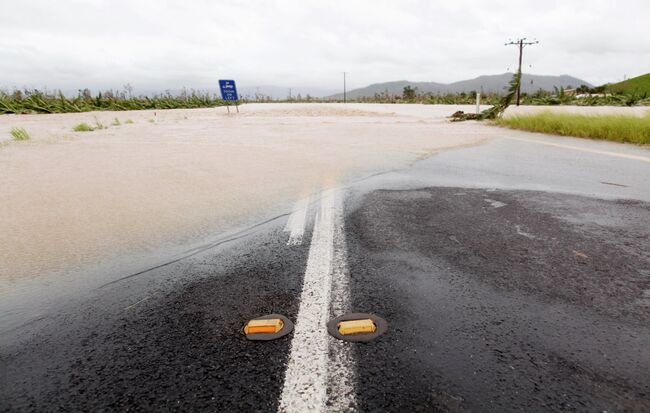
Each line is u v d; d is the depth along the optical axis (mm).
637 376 1232
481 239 2520
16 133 9727
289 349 1396
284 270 2104
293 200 3623
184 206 3428
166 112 24719
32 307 1771
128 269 2170
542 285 1861
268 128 12414
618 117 9078
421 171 5039
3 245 2541
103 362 1361
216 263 2232
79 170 5164
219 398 1165
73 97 28969
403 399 1143
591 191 3859
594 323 1530
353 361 1319
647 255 2215
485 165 5461
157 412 1119
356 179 4562
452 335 1458
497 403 1123
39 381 1271
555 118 10477
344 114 20828
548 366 1281
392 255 2279
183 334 1520
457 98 42719
